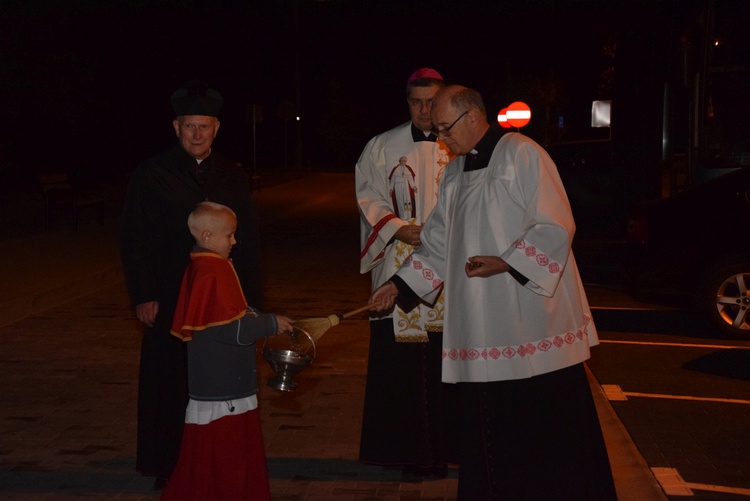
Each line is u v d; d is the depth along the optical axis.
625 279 10.89
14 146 30.33
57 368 8.65
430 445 5.81
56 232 18.19
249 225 5.70
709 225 10.26
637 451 6.46
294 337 5.16
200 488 4.78
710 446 6.68
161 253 5.60
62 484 5.81
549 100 50.03
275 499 5.55
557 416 4.75
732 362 9.13
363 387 8.04
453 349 4.81
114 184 32.19
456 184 4.90
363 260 5.91
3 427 6.95
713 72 12.71
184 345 5.57
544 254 4.56
